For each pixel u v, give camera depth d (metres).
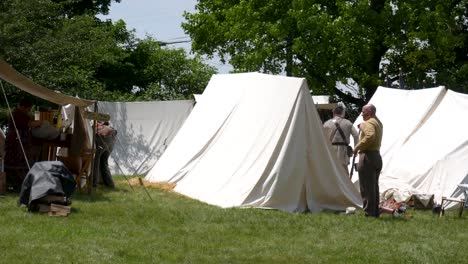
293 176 11.34
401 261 7.76
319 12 25.59
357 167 11.05
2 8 21.42
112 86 31.25
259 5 26.47
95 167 13.35
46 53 21.78
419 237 9.27
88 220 9.43
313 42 24.88
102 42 24.69
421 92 14.85
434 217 11.17
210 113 14.49
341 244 8.55
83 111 12.37
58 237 8.15
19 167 11.87
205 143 13.73
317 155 11.55
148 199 11.89
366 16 25.20
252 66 25.75
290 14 24.92
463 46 26.77
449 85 26.33
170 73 32.25
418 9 25.47
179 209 10.68
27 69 21.30
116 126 20.56
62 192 9.87
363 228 9.76
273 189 11.21
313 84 26.14
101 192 12.65
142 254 7.56
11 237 8.00
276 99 12.24
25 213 9.55
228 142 12.91
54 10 22.84
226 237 8.75
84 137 12.42
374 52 26.44
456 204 12.27
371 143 10.67
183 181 13.45
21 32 21.11
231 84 14.54
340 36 24.62
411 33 25.06
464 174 12.70
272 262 7.54
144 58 32.94
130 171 20.31
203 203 11.62
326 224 9.95
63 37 22.81
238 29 26.28
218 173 12.36
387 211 11.12
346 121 12.19
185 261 7.38
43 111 13.76
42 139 12.22
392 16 25.45
